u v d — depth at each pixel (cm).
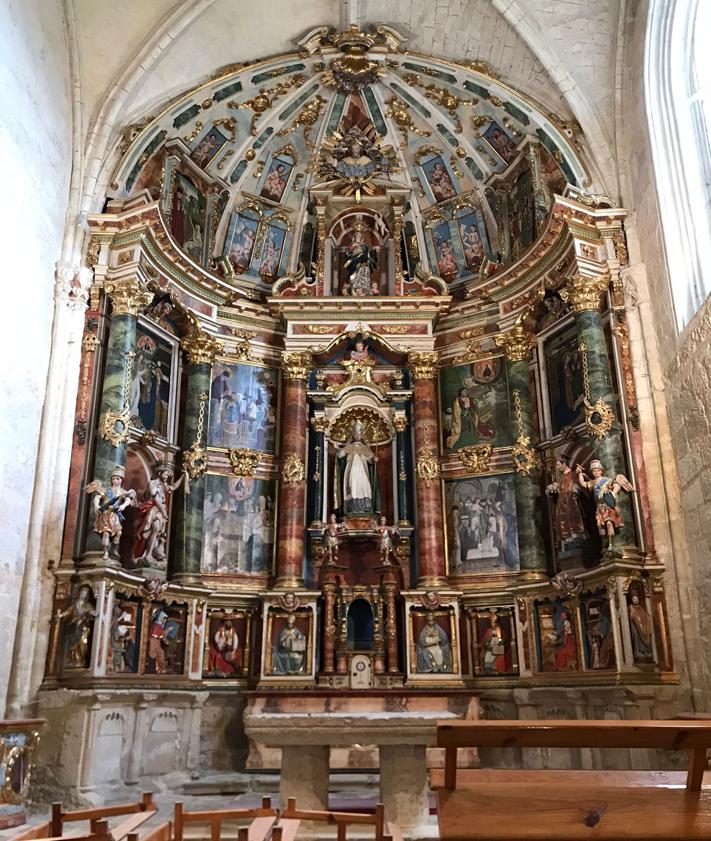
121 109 1762
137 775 1462
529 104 1828
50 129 1598
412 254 2197
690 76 1541
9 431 1378
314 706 1566
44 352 1547
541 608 1730
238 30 1805
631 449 1559
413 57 1916
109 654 1470
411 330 2078
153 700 1524
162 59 1769
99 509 1507
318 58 1931
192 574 1767
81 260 1681
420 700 1570
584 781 500
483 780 505
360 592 1878
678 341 1455
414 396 2038
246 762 1617
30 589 1419
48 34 1598
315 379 2084
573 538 1666
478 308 2055
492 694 1734
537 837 452
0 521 1339
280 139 2114
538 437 1877
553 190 1897
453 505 1967
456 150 2097
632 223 1705
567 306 1758
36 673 1404
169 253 1823
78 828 1087
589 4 1694
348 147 2144
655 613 1453
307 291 2133
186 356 1947
